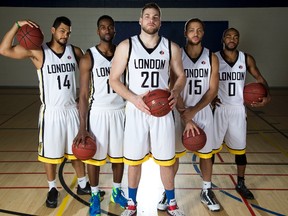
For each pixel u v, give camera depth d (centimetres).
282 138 511
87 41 988
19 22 253
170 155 238
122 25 974
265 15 973
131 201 250
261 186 328
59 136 269
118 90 229
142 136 236
